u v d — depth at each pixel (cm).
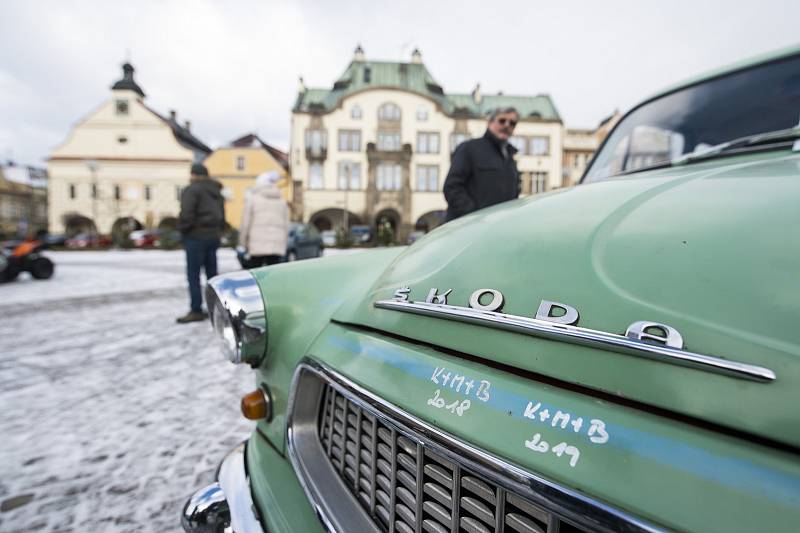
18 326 371
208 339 326
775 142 116
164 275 838
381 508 70
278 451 97
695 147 135
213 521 84
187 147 3491
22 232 3312
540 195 104
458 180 256
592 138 3359
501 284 64
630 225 62
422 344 70
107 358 278
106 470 148
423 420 59
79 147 3191
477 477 53
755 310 42
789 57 131
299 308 105
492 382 56
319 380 91
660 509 38
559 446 46
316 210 2956
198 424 182
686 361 42
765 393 37
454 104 3175
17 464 152
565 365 50
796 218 50
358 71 3162
